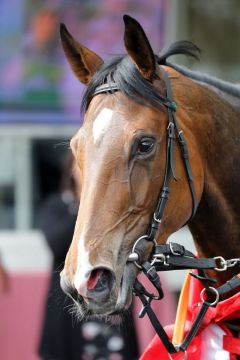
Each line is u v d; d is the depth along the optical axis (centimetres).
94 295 497
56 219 974
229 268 576
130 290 516
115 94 534
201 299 579
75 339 987
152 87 538
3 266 1108
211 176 571
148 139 523
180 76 574
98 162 517
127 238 518
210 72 1370
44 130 1266
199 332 578
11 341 1205
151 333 1105
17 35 1233
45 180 1280
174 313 1147
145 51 537
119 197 514
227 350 567
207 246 589
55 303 985
